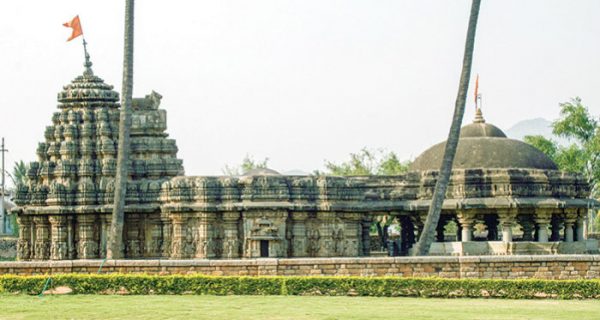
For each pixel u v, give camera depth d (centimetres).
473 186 5684
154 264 3969
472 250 5572
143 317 3098
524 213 5766
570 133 8938
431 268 4009
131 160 5897
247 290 3744
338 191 5647
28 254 5916
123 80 5394
